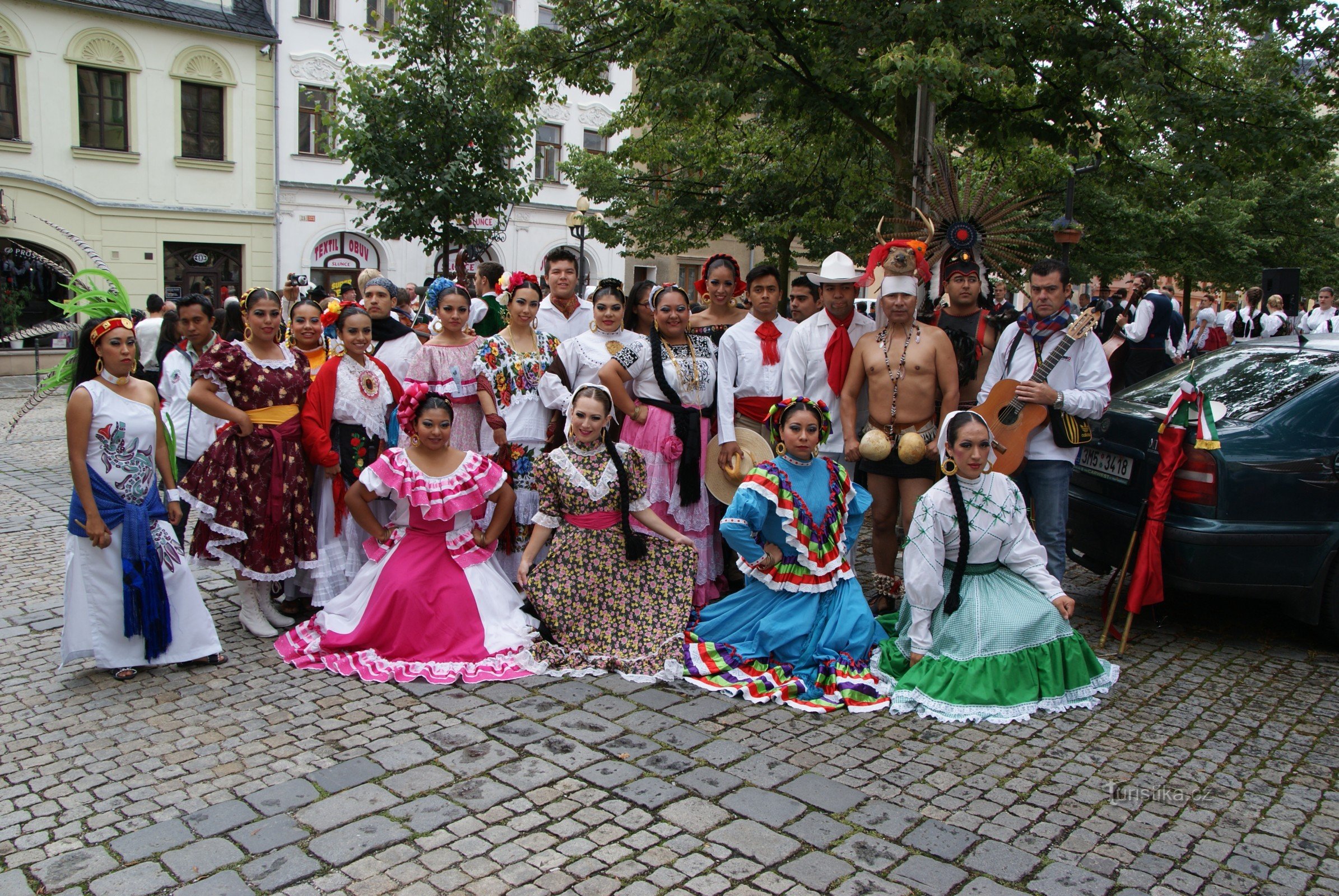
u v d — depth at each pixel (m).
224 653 4.77
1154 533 4.84
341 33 22.05
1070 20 7.93
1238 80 8.49
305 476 5.04
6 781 3.45
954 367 5.00
